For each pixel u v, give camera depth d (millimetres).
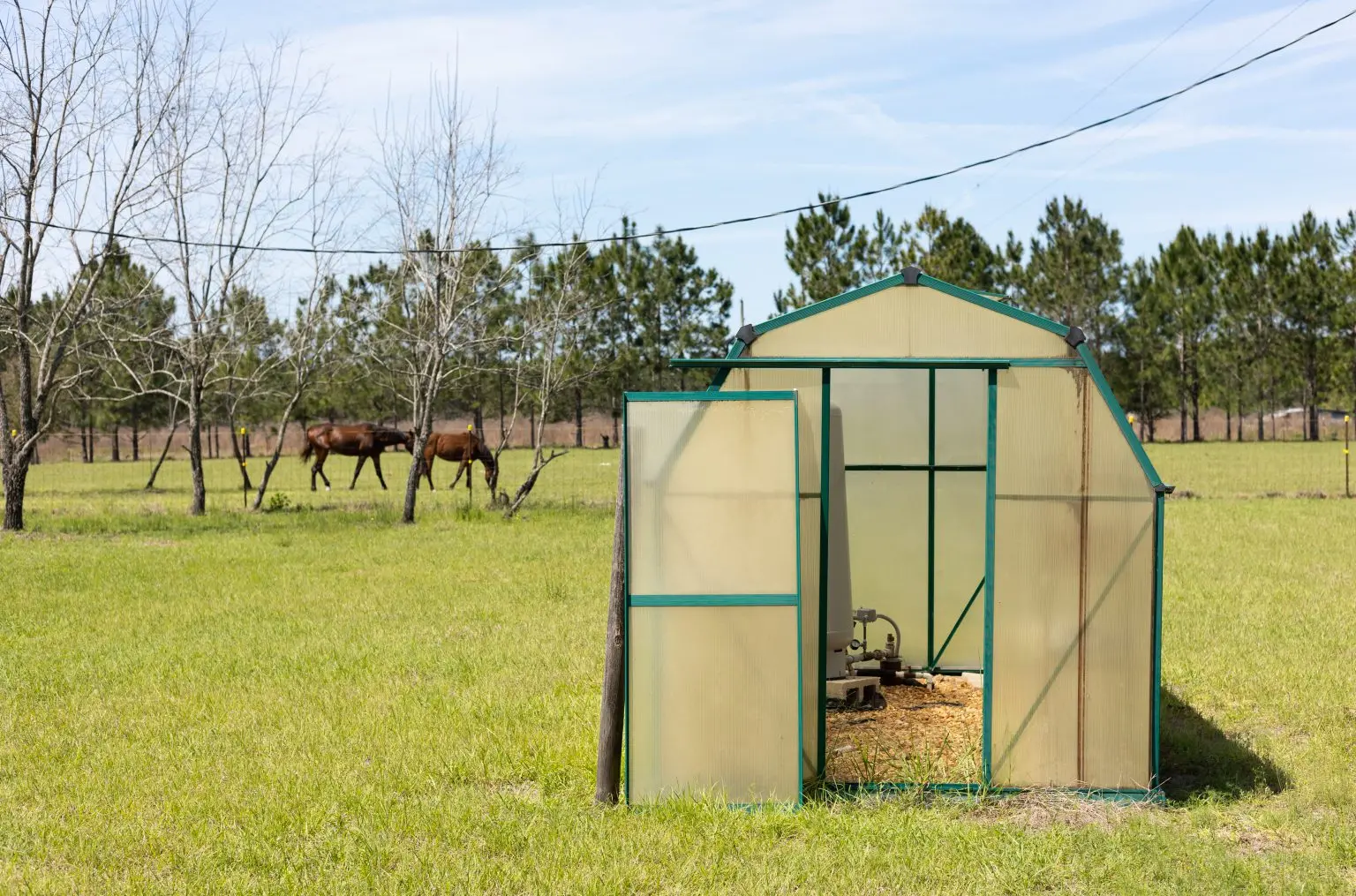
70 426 50938
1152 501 6371
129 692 8852
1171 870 5254
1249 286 59031
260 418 51969
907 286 7031
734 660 6148
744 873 5270
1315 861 5324
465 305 22297
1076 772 6410
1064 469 6445
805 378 6988
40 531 19891
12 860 5543
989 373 6410
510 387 37625
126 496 28969
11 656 10055
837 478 8375
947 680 9188
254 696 8641
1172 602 12109
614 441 64812
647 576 6168
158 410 52500
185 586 13930
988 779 6426
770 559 6145
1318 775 6617
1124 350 57812
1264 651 9781
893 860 5391
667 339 51625
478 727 7715
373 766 6934
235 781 6660
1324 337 57469
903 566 9461
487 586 13812
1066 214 55094
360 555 16562
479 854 5625
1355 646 9953
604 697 6234
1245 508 22234
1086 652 6398
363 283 27000
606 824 5883
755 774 6152
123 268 27797
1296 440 61094
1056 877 5223
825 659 6383
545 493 28656
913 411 9383
